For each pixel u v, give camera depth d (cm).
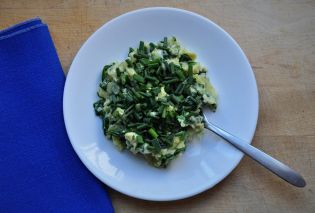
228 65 37
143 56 36
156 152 34
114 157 36
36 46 37
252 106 36
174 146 34
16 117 36
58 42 39
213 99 36
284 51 39
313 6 40
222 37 37
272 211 37
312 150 38
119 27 37
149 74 35
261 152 35
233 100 37
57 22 39
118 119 35
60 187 36
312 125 38
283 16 40
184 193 34
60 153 36
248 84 36
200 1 40
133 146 34
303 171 37
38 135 36
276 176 37
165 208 36
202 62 38
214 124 37
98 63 37
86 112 36
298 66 39
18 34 37
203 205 36
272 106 38
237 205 37
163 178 35
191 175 35
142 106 34
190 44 38
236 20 40
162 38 38
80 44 39
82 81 37
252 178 37
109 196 37
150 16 37
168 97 35
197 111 35
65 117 36
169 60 36
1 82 36
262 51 39
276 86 39
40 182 36
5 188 35
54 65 37
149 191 35
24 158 36
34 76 37
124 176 35
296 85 39
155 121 34
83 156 35
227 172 35
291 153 38
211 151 36
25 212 35
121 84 36
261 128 38
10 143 36
